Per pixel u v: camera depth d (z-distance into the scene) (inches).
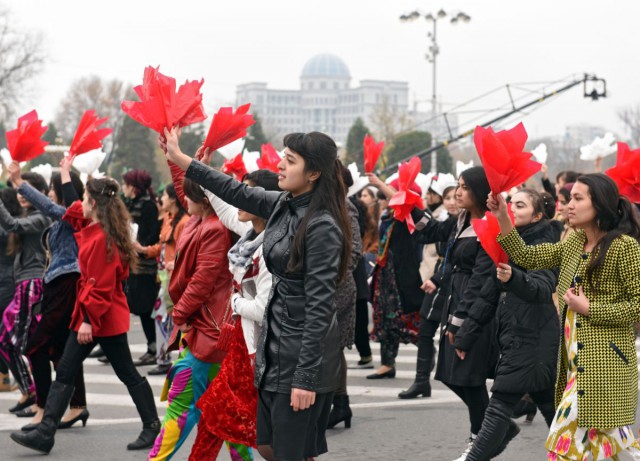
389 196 322.0
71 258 285.1
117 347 269.7
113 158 2928.2
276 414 175.9
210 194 223.1
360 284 376.8
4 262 348.8
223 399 206.5
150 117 183.3
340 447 278.7
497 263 205.6
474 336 236.2
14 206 346.0
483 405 245.8
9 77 2215.8
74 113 3203.7
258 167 278.4
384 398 354.0
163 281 398.3
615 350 186.9
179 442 230.7
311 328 171.3
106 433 294.5
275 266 177.6
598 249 188.1
